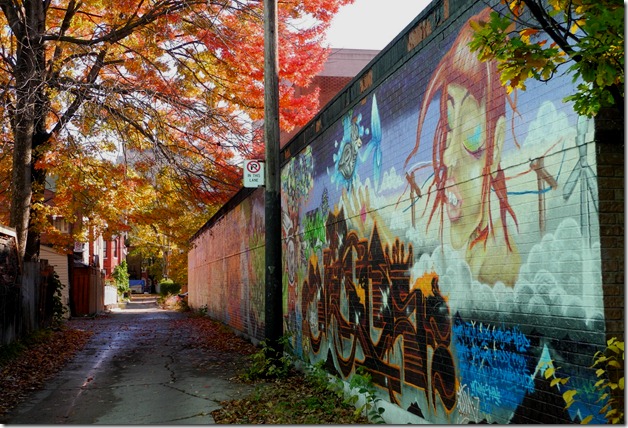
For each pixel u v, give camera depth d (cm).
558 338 402
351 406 793
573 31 386
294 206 1177
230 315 2077
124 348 1565
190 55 1594
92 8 1727
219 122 1605
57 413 812
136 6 1534
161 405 853
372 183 762
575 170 389
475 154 513
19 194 1599
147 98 1538
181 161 1686
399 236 677
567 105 397
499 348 473
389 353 703
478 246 507
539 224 425
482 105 503
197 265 3422
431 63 600
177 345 1622
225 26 1505
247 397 884
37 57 1530
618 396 353
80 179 1791
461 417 532
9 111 1562
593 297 370
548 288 414
